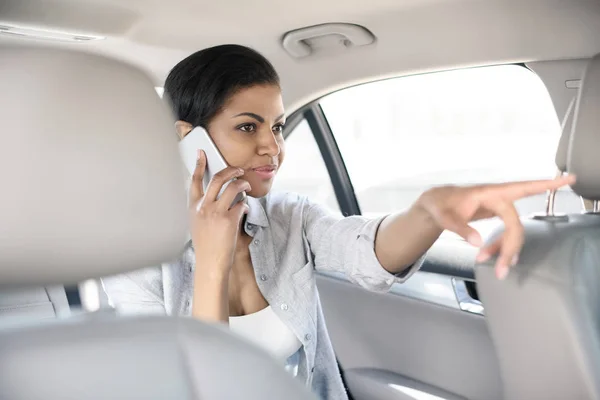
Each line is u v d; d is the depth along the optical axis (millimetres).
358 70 2316
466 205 1077
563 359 1232
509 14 1800
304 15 1966
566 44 1825
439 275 2133
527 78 2012
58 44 2078
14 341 749
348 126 3000
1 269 730
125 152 772
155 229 796
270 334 1525
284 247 1566
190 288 1513
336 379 1642
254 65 1426
